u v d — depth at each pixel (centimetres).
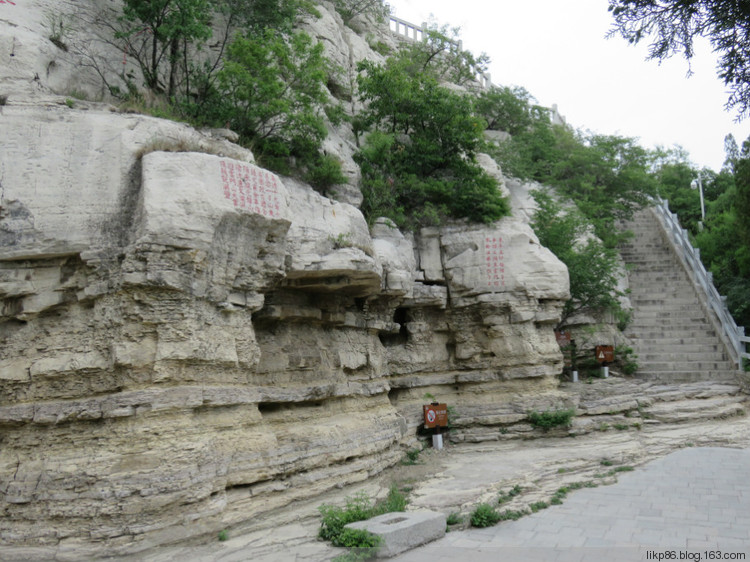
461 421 1702
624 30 941
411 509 1043
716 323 2194
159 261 923
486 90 2966
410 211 1819
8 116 968
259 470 1037
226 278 1015
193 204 952
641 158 2591
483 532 944
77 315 973
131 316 928
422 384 1756
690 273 2461
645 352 2177
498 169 2038
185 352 945
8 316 971
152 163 961
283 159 1352
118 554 832
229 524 948
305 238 1212
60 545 842
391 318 1623
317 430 1193
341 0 2259
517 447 1609
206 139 1095
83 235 952
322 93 1441
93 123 1001
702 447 1445
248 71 1312
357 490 1203
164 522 874
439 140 1812
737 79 929
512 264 1753
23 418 921
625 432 1645
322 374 1324
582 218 2150
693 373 2008
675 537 886
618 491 1138
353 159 1656
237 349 1048
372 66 1783
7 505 880
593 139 2628
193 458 922
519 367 1752
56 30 1224
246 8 1511
